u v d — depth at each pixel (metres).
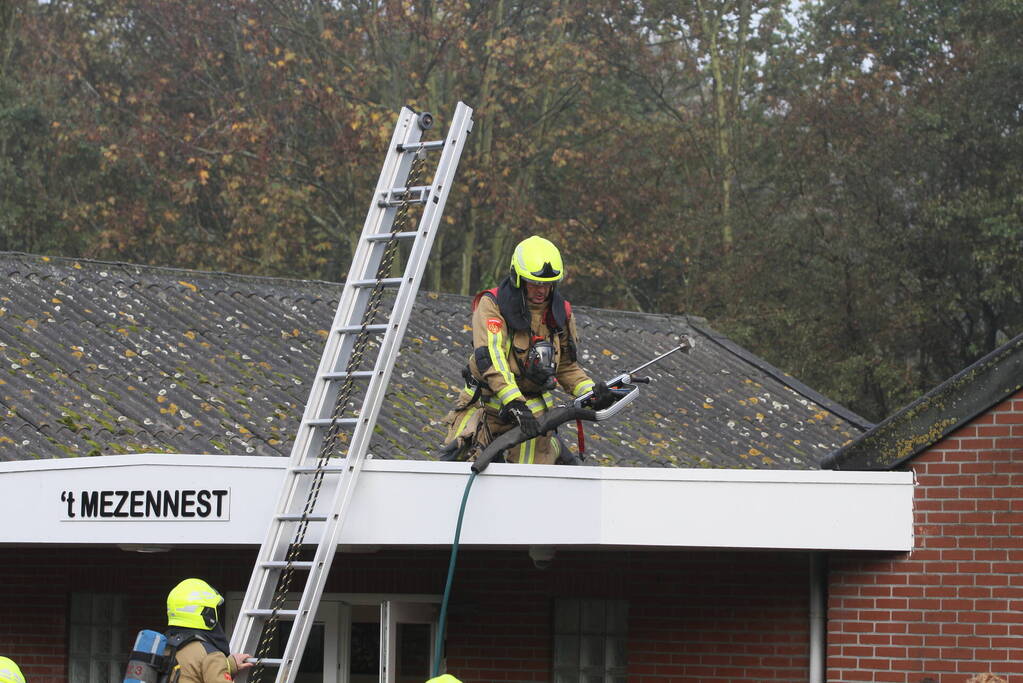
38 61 58.50
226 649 14.71
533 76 58.91
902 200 53.34
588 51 58.41
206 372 25.84
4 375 23.41
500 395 15.88
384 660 19.50
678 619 21.69
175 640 14.35
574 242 60.50
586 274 60.69
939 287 52.16
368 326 16.53
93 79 61.31
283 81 57.81
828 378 53.09
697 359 33.03
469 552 23.02
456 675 22.98
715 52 60.97
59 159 59.19
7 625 25.66
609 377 30.11
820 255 53.62
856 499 19.11
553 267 15.94
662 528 18.02
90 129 57.44
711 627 21.44
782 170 54.69
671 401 29.53
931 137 52.09
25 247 59.03
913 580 19.45
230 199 56.69
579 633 22.81
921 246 52.16
